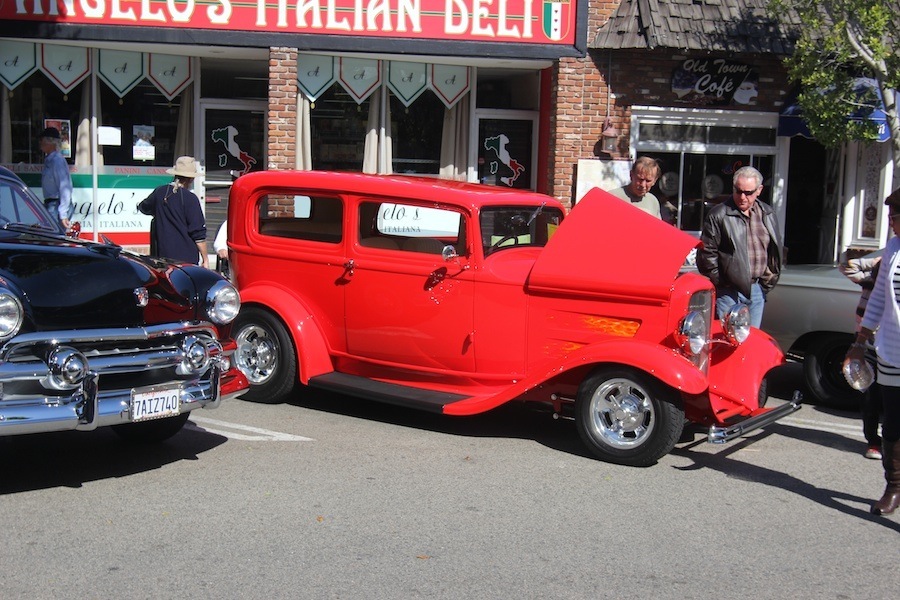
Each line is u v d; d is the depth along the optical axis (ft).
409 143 44.78
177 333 17.78
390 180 22.81
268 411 23.61
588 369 20.25
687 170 44.57
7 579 13.60
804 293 25.49
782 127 44.42
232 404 24.21
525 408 24.50
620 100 42.96
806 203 48.42
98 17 39.22
